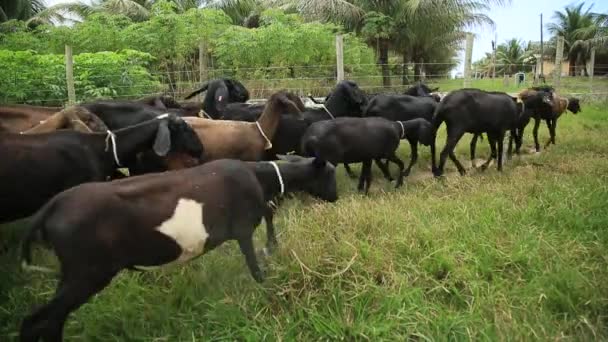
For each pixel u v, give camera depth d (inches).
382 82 817.5
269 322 165.6
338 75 503.2
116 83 499.8
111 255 146.0
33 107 263.4
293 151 323.6
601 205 255.8
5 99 422.6
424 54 1024.9
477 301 172.4
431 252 201.6
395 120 376.2
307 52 655.8
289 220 235.1
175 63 698.2
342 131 296.0
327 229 221.0
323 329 158.2
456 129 349.7
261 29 649.6
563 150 430.9
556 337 154.9
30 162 190.5
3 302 176.6
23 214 199.0
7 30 717.3
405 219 232.5
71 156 197.9
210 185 163.5
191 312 169.9
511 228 228.4
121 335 162.9
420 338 154.4
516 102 403.9
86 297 144.7
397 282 180.9
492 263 198.8
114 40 652.7
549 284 183.0
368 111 372.5
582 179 303.4
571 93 755.4
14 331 162.6
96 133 207.3
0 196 187.8
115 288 181.9
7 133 194.5
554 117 455.2
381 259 192.2
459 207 253.3
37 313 140.3
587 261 202.8
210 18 654.5
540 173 327.3
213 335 159.6
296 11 914.7
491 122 356.2
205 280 184.9
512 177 321.7
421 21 838.5
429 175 375.9
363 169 320.2
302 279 181.9
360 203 256.2
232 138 270.4
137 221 147.8
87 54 502.9
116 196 146.6
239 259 201.2
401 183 333.7
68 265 141.9
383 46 882.1
